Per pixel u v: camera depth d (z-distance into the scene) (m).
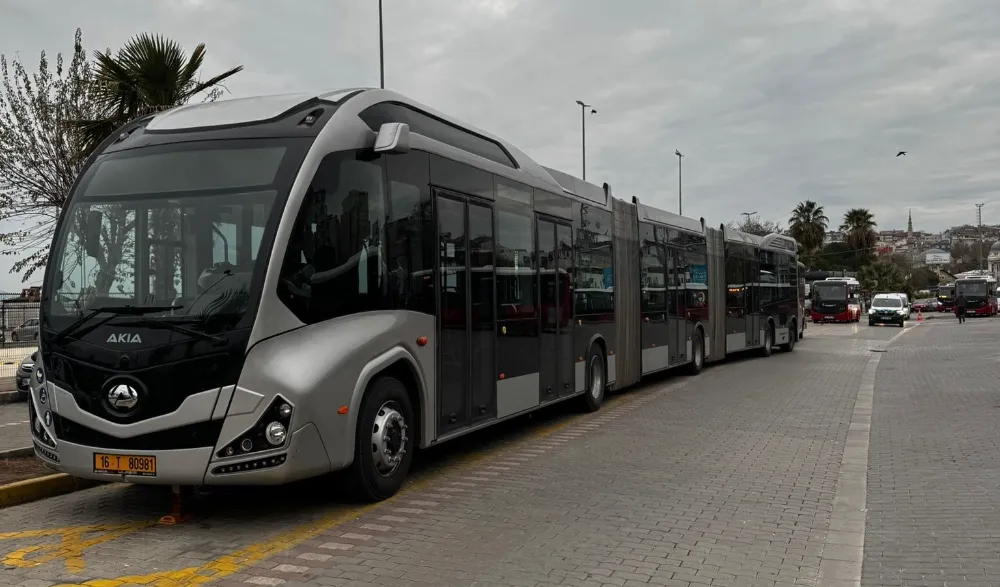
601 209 12.87
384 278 6.93
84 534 6.00
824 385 16.11
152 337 5.88
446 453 9.28
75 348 6.05
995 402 12.77
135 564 5.28
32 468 7.91
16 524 6.30
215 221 6.10
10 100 17.86
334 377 6.14
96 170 6.59
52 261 6.42
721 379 17.44
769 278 24.64
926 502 6.87
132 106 14.55
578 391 11.68
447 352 7.86
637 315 14.55
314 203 6.26
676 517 6.47
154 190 6.26
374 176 6.89
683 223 17.64
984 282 66.88
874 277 90.25
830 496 7.16
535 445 9.75
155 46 14.38
